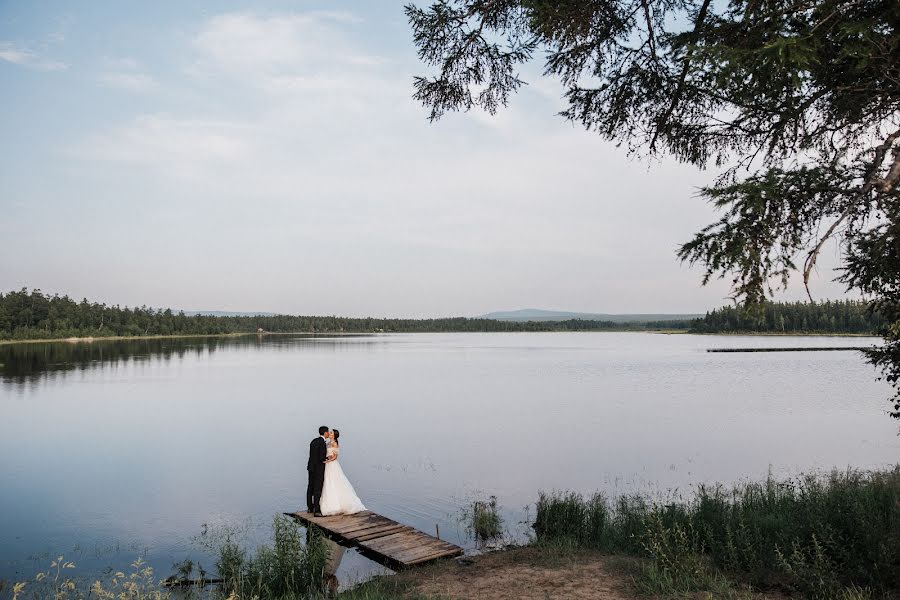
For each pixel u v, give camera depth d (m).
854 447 24.50
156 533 13.84
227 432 30.28
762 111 4.96
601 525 12.17
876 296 6.95
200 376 66.00
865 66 3.98
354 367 82.56
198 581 10.27
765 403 41.22
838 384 54.75
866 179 4.47
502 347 162.38
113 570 11.26
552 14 4.98
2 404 41.91
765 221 4.12
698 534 9.84
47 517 15.28
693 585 8.01
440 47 5.68
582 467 20.88
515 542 12.30
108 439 28.33
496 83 6.03
